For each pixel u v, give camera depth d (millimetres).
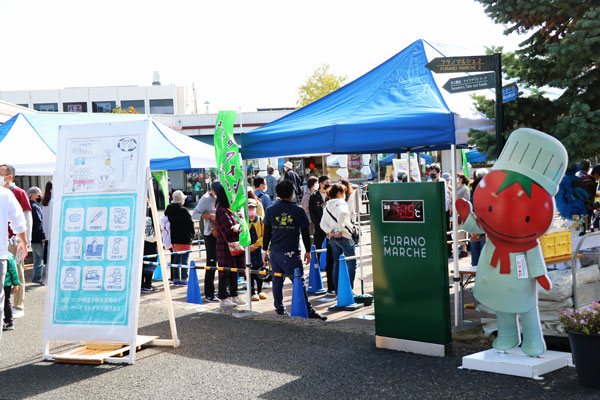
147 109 70000
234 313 8320
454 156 6766
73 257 6590
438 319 5793
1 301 6695
